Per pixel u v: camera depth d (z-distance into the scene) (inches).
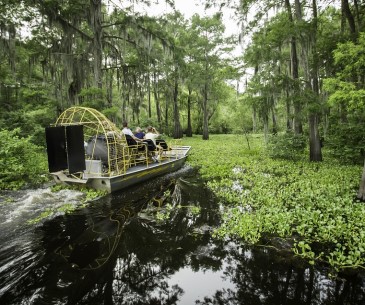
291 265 150.6
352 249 161.3
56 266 145.2
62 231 188.2
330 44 368.5
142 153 340.8
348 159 418.6
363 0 423.8
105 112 497.7
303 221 198.8
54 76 593.3
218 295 126.3
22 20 527.8
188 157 535.8
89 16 539.2
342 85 252.5
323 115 403.9
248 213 223.5
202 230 194.9
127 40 639.1
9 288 125.8
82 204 243.8
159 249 167.3
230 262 154.1
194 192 295.4
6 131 344.8
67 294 123.5
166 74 949.8
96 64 559.5
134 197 269.4
